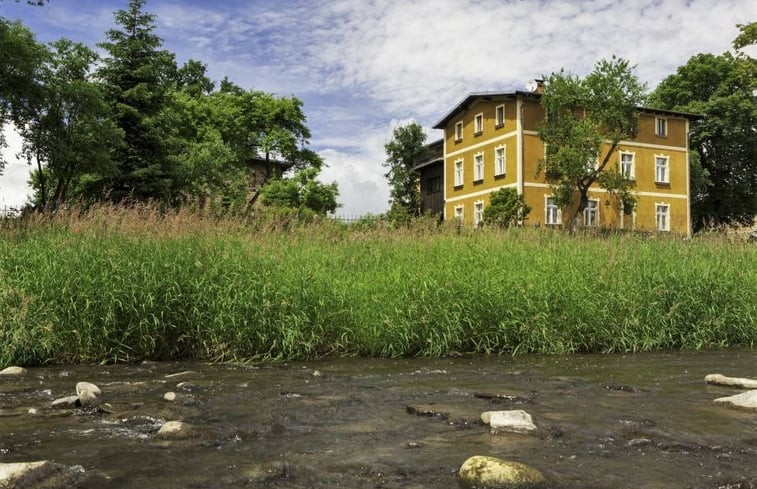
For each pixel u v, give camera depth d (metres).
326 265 9.68
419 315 8.62
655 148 39.50
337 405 4.83
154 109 27.84
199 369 7.15
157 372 6.95
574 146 33.03
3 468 2.82
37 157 25.48
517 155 35.88
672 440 3.63
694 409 4.60
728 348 9.43
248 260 8.89
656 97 47.81
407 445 3.56
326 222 11.41
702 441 3.61
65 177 27.06
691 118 40.78
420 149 48.06
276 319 8.22
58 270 8.17
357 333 8.46
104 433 3.89
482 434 3.82
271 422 4.21
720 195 45.56
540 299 9.02
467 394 5.33
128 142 27.02
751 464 3.17
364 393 5.41
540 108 36.62
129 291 8.07
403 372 6.83
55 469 2.99
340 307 8.52
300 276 8.69
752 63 26.05
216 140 39.47
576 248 10.83
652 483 2.87
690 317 9.80
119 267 8.16
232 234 9.84
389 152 49.03
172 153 30.14
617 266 10.11
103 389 5.66
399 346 8.44
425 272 9.27
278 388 5.71
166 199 25.86
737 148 44.84
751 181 45.34
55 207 10.59
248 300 8.23
